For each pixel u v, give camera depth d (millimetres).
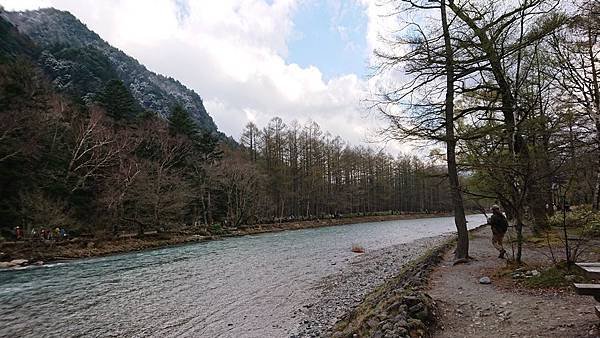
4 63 39500
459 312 7520
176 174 45688
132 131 46500
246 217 57875
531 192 12617
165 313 13227
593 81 19094
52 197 35062
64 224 33031
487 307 7625
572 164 10242
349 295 14383
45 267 24219
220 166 55188
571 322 6242
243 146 74250
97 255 29656
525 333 6039
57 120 39281
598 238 15781
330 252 28812
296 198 72062
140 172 39594
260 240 40312
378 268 20203
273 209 65875
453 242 21344
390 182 93812
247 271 21172
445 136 13266
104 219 37469
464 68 12883
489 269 11562
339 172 79125
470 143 13594
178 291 16641
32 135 34125
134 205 40375
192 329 11398
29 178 33531
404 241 35812
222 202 58969
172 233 42250
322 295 14898
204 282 18422
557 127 10352
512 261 11023
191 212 54094
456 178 13859
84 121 41969
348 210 85812
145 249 33875
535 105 11695
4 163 32062
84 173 40594
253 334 10664
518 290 8656
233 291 16312
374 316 7527
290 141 71750
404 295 7973
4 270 23031
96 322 12383
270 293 15703
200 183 53094
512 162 10227
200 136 61969
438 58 12750
